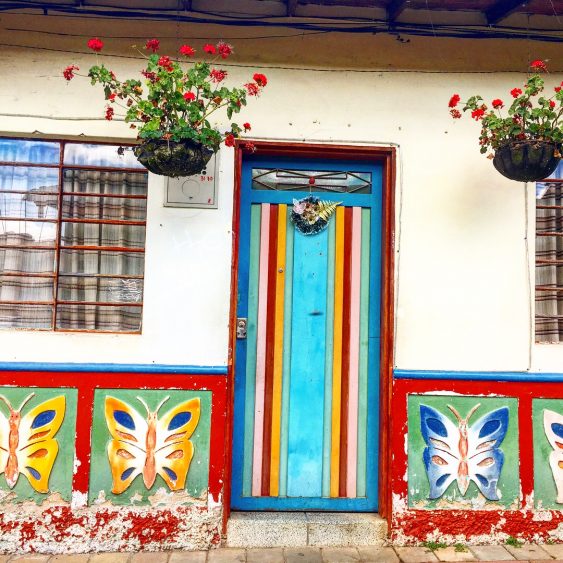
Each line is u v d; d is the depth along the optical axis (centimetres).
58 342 362
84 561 346
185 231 372
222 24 378
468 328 381
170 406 365
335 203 392
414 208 383
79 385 361
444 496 375
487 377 377
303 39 383
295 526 369
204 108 334
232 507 381
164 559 349
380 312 390
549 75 393
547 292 393
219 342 370
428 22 384
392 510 371
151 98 320
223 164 375
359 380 390
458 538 373
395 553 361
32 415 359
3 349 360
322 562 347
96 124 371
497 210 387
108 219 380
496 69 390
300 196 391
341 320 390
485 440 377
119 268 378
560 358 383
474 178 387
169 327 368
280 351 388
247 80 381
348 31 382
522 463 377
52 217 378
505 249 386
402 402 374
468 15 386
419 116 387
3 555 353
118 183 382
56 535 356
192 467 364
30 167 378
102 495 360
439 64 389
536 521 376
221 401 366
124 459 362
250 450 385
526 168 334
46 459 358
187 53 326
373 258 392
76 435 360
